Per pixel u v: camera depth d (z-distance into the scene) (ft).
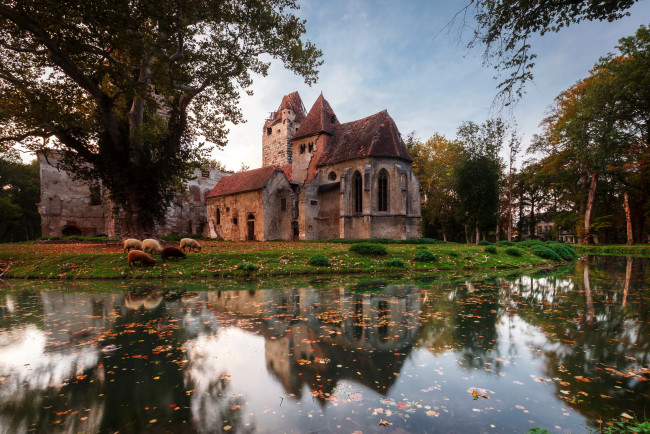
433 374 13.82
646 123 101.45
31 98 48.19
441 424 9.98
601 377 13.37
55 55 45.24
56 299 30.19
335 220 110.11
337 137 120.57
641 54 86.63
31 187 157.89
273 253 55.52
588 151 100.89
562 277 45.03
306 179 122.31
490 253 65.05
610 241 145.69
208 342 18.12
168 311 25.32
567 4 20.40
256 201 114.01
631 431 9.12
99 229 129.80
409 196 108.27
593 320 22.47
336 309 25.93
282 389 12.52
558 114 121.60
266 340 18.43
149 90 51.80
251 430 9.79
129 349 17.07
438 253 61.77
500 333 19.60
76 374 14.07
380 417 10.46
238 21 47.62
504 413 10.62
